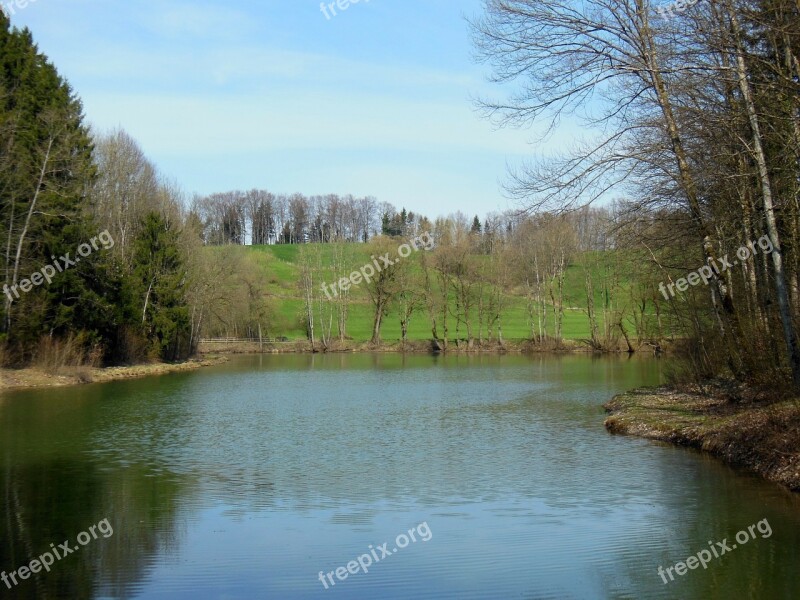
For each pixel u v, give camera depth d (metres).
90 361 44.41
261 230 120.12
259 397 33.69
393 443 20.80
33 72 44.88
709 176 17.95
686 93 17.23
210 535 11.89
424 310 76.38
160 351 53.12
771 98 16.69
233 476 16.38
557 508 13.29
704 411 21.61
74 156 43.41
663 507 13.11
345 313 77.56
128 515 13.08
